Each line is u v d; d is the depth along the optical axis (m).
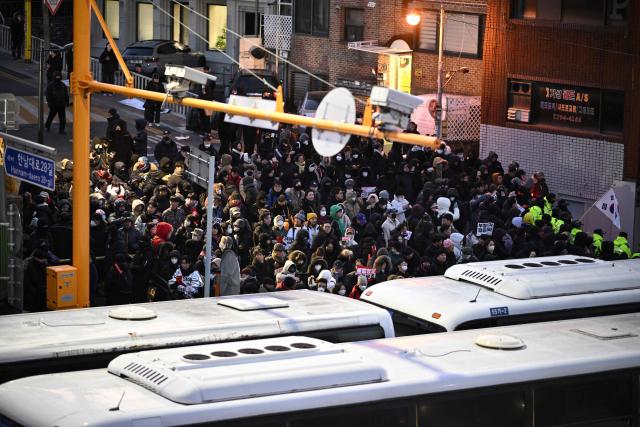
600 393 13.43
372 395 11.98
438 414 12.45
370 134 13.53
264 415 11.36
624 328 14.61
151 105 40.88
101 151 29.16
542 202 27.83
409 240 23.67
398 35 43.16
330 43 46.78
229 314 14.26
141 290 19.28
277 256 20.53
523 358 13.23
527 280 16.02
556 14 35.88
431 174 29.61
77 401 11.08
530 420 12.97
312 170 28.80
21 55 53.12
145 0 56.84
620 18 34.28
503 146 37.59
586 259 17.34
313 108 41.91
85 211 17.50
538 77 36.44
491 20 37.34
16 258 18.30
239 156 30.45
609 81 34.62
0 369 12.52
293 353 12.10
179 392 11.12
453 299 15.57
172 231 22.33
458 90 42.03
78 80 17.16
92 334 13.12
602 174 35.06
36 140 37.47
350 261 20.56
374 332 14.77
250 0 52.44
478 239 24.05
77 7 17.03
